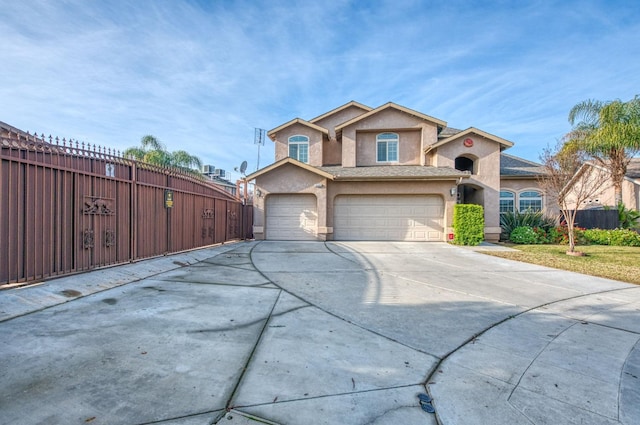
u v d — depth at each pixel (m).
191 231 11.03
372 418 2.43
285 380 2.93
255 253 11.25
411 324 4.57
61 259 6.13
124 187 7.80
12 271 5.25
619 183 18.14
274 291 6.23
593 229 16.61
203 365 3.17
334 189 15.63
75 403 2.47
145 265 8.02
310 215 15.69
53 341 3.62
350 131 17.84
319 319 4.68
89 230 6.74
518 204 18.95
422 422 2.40
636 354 3.74
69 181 6.32
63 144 6.20
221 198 13.70
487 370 3.27
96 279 6.36
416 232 15.59
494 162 16.75
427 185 15.27
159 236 9.17
